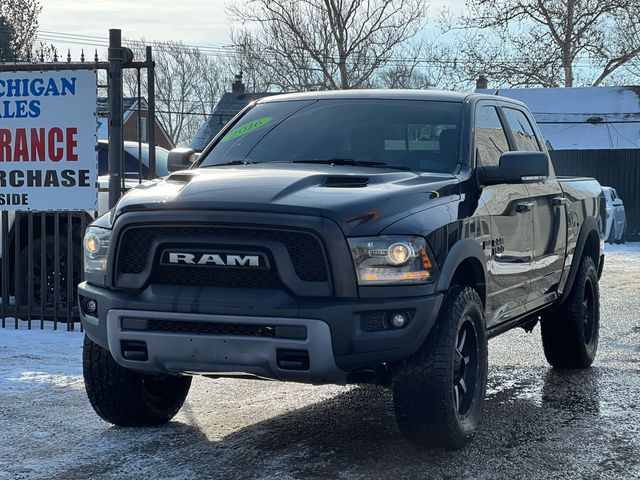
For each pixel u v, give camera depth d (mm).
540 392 7164
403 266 4918
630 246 27375
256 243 4805
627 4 44500
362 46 47281
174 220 4906
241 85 62781
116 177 9172
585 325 8125
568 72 45375
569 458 5363
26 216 10289
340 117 6477
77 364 7879
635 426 6117
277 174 5434
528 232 6641
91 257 5410
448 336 5168
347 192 5098
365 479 4922
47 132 9352
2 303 9727
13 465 5141
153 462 5211
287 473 5016
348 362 4824
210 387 7203
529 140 7461
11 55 47281
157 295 4992
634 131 37188
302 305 4758
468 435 5438
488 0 44875
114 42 9125
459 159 6020
